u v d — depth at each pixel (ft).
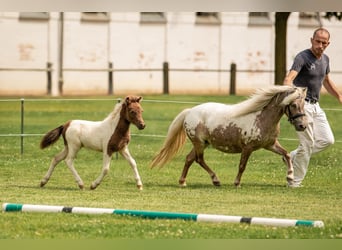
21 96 135.64
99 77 143.64
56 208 46.98
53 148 77.66
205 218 45.19
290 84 57.21
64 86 141.49
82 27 145.48
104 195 54.19
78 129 56.29
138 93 146.10
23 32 141.59
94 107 111.04
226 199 53.01
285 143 82.64
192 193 55.21
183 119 58.59
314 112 58.44
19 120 97.71
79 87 142.51
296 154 58.54
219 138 57.31
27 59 141.90
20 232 43.32
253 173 65.26
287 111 55.98
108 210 46.62
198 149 58.18
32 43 142.00
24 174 63.31
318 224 43.98
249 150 57.00
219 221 44.91
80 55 145.48
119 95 140.67
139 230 43.73
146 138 85.20
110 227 44.24
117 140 55.67
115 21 147.84
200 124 57.88
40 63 142.31
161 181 60.85
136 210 47.16
